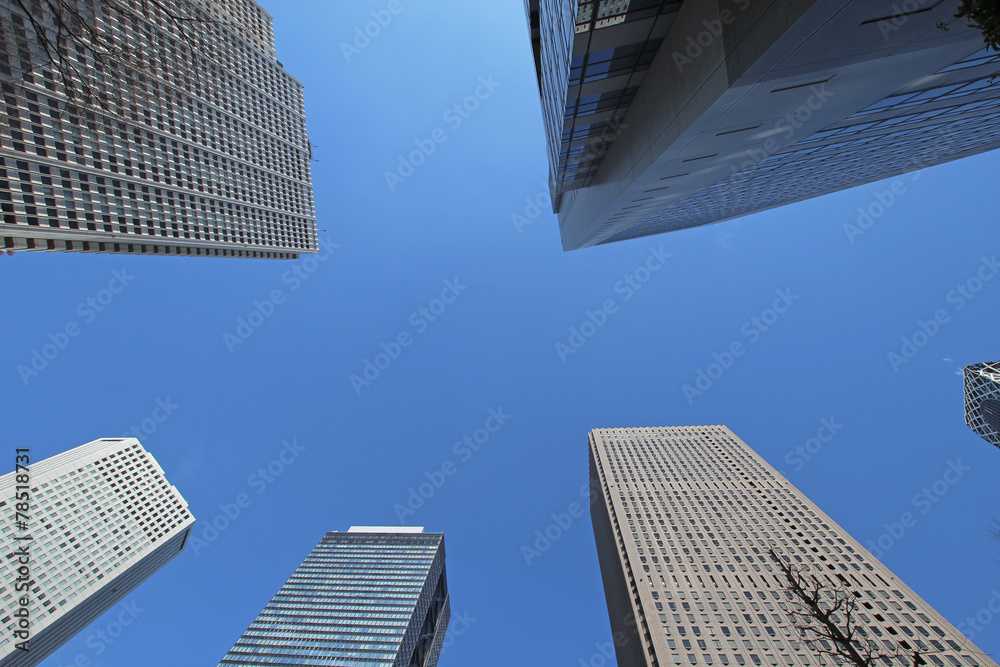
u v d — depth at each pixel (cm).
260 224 9488
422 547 13962
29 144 5222
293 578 12456
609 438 10456
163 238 7106
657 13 1966
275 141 10069
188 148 7681
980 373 13038
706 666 4841
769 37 1338
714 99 1717
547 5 2730
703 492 8144
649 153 2591
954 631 4722
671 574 6159
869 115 2425
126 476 11750
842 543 6462
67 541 9819
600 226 4959
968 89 2330
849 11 1186
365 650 9675
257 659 9588
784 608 5397
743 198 5503
